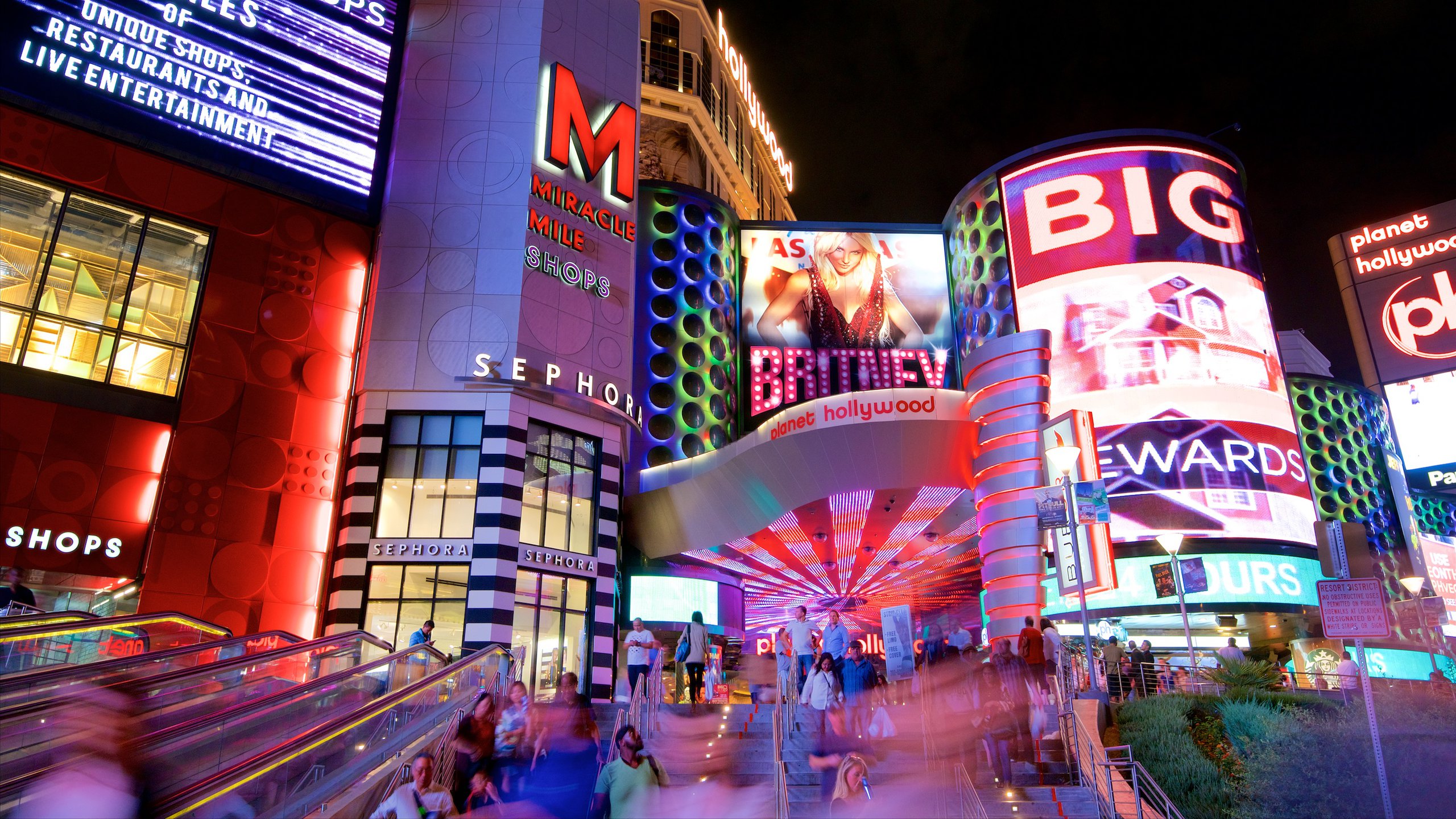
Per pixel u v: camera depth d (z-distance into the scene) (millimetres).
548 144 32500
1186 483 39688
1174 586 23078
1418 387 58406
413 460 27938
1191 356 41562
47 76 24766
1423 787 12133
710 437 44000
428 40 33094
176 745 9391
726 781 13836
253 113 28469
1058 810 12391
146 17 26922
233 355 26547
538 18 34219
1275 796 12648
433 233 30297
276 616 25344
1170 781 13484
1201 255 43344
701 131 84312
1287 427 41625
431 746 12438
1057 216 45000
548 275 31094
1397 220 61750
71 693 7688
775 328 48344
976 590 51344
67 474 23062
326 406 27953
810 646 17297
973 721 13883
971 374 33312
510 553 27094
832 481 33844
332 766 10961
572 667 28266
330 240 29484
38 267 24062
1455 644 33469
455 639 26172
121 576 23250
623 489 38219
